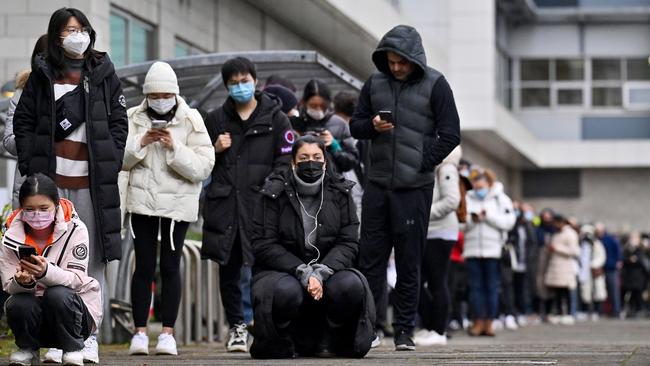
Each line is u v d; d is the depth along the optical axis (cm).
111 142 1414
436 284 2030
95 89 1405
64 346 1259
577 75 7731
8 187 2503
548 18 7562
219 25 3425
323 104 1911
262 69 2288
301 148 1518
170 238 1636
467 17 6034
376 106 1672
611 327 3841
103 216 1405
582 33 7712
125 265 2030
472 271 2839
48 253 1266
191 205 1642
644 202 7606
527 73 7738
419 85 1659
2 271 1257
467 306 3328
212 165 1652
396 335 1708
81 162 1410
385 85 1673
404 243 1667
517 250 3594
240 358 1541
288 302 1479
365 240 1681
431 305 2034
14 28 2542
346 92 2088
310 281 1462
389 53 1648
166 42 3019
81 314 1258
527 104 7744
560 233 4122
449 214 2033
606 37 7706
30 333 1251
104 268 1433
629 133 7719
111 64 1425
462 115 5962
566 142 7481
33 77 1402
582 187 7644
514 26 7700
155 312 2441
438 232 2027
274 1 3612
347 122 2088
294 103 1956
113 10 2712
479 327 2862
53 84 1398
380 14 4206
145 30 2925
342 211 1535
